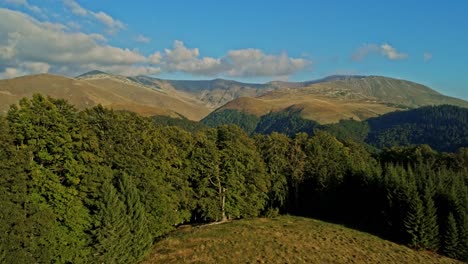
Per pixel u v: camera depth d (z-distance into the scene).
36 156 35.78
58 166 36.97
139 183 46.38
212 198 62.69
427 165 70.94
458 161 79.56
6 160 31.72
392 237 55.53
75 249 36.00
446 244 49.78
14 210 31.06
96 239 36.81
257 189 68.50
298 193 77.62
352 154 85.62
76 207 36.62
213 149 63.19
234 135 70.88
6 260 30.02
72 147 37.91
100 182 39.09
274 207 74.25
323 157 79.69
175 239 48.97
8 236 30.48
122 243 38.22
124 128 47.53
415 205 51.91
